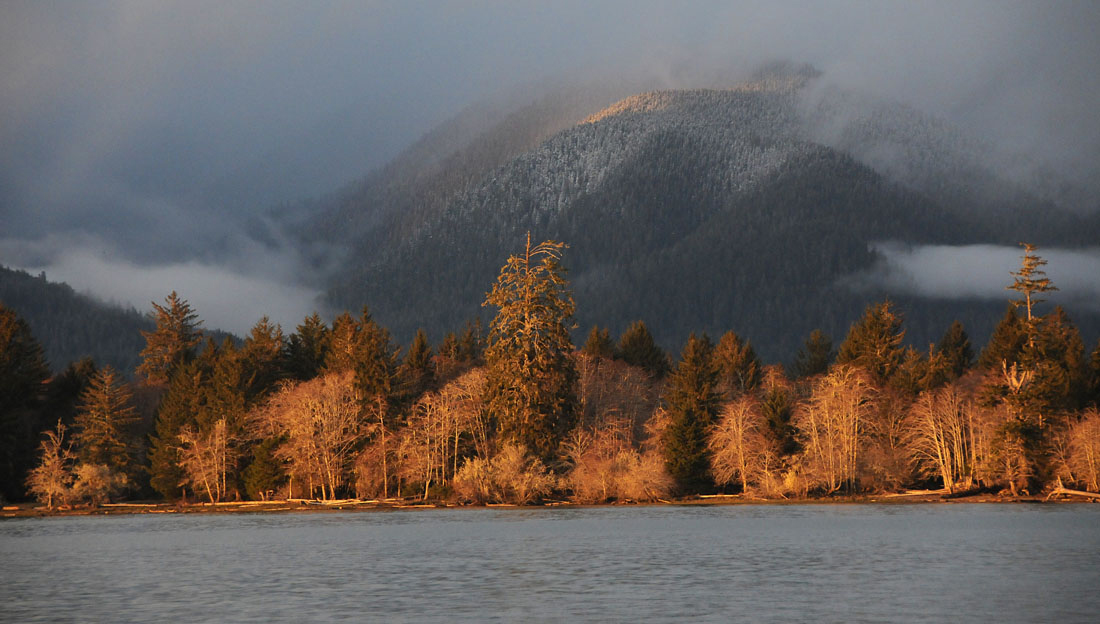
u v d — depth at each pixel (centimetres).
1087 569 8894
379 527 13900
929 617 6869
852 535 11794
